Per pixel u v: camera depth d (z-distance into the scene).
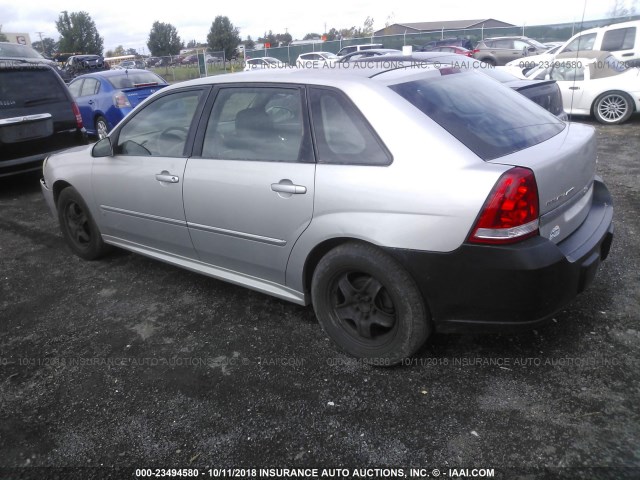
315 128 2.87
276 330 3.32
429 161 2.48
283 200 2.93
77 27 59.84
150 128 3.75
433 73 3.10
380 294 2.76
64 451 2.42
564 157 2.61
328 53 30.66
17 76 6.72
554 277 2.40
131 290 4.04
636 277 3.62
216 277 3.60
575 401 2.49
